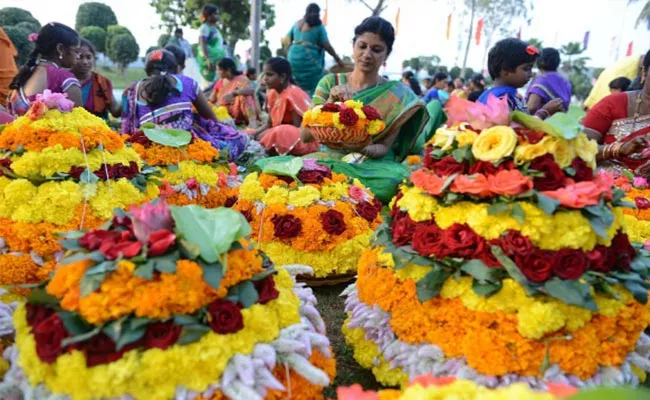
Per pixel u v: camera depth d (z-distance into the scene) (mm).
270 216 3414
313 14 9102
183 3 21875
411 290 2205
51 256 2564
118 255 1755
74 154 2697
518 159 2098
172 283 1714
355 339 2531
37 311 1811
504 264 1958
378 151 4586
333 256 3391
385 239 2428
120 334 1653
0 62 5203
